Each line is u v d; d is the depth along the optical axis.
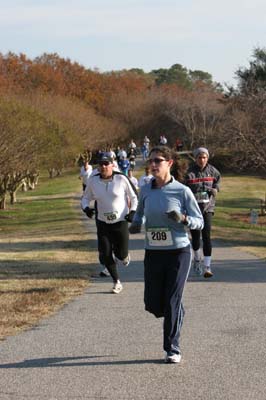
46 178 70.81
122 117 101.12
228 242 22.66
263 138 37.31
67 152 54.19
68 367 8.05
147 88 130.50
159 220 8.36
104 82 122.19
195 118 83.88
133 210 12.94
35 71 110.00
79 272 15.48
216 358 8.41
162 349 8.82
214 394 7.06
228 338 9.41
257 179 63.84
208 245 14.70
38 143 39.09
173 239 8.34
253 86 65.88
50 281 14.17
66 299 12.32
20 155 36.38
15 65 110.56
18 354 8.62
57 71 114.00
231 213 37.19
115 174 12.95
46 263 17.19
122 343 9.15
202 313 11.10
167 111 95.81
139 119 99.75
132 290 13.30
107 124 92.50
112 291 13.02
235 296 12.62
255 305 11.75
